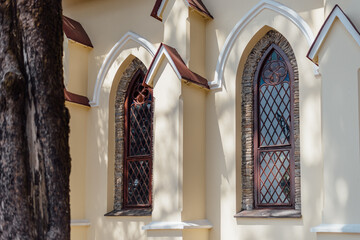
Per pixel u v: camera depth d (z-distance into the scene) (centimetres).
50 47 633
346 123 914
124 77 1379
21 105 615
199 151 1170
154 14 1234
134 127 1351
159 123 1155
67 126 641
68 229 616
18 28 633
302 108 1071
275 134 1130
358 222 878
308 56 968
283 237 1062
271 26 1131
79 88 1389
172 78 1148
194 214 1137
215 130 1180
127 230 1284
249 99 1168
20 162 604
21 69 625
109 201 1338
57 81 636
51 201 608
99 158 1362
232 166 1148
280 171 1112
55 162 614
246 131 1163
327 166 923
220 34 1202
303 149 1059
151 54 1305
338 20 940
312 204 1035
